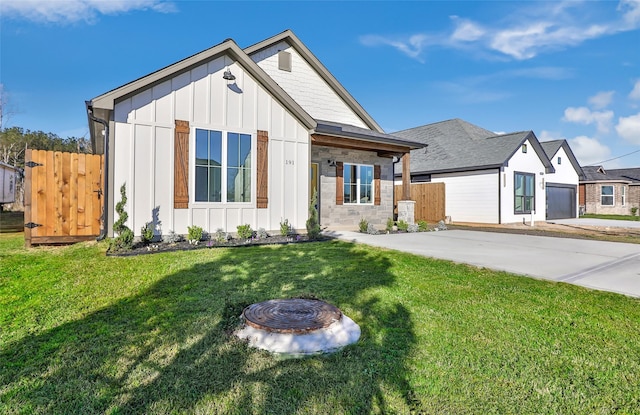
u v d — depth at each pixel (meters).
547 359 2.69
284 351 2.66
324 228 11.87
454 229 13.54
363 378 2.36
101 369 2.41
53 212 7.35
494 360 2.64
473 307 3.81
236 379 2.32
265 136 9.05
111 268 5.24
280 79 12.27
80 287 4.28
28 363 2.48
